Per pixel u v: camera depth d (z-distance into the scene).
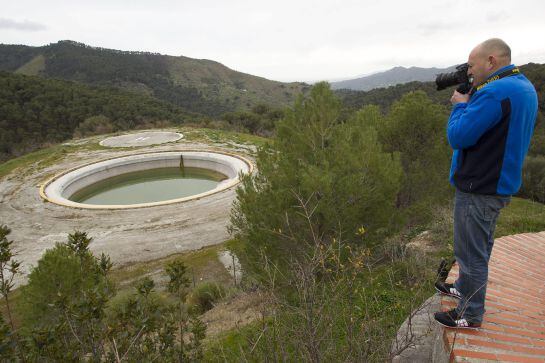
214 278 11.50
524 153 2.25
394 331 3.48
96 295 2.66
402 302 4.10
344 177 5.97
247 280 8.41
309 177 5.78
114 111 50.97
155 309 2.86
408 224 8.48
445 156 9.59
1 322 2.42
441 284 3.14
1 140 43.28
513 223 7.14
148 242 14.55
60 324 2.50
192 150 30.06
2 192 21.05
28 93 50.41
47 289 4.41
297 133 7.08
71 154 29.52
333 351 2.63
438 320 2.83
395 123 9.80
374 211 6.32
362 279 4.53
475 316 2.70
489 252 2.73
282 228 6.02
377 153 6.42
